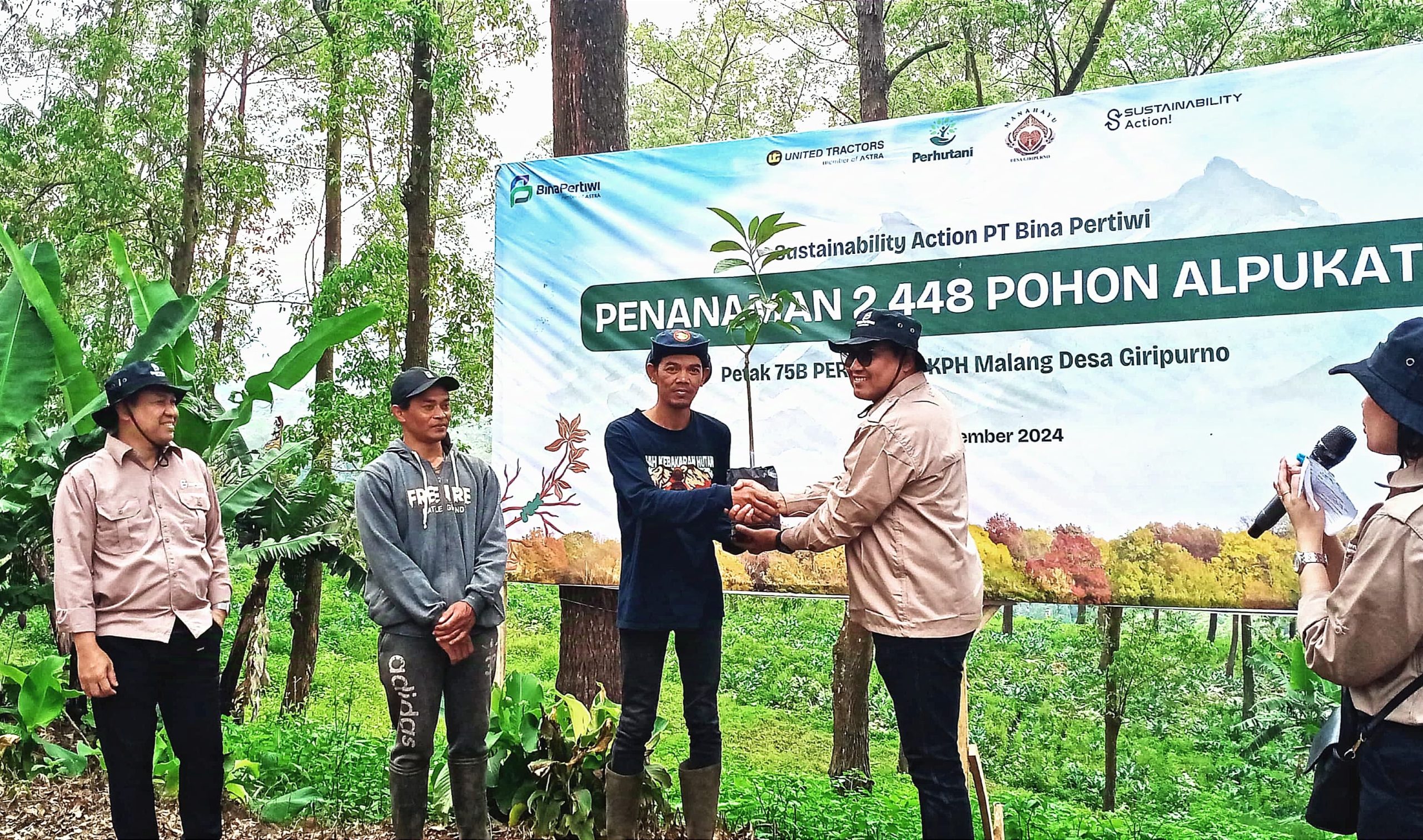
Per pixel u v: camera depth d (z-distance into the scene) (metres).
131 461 3.65
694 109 22.98
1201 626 19.17
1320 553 2.72
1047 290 4.95
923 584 3.33
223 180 13.62
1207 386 4.71
